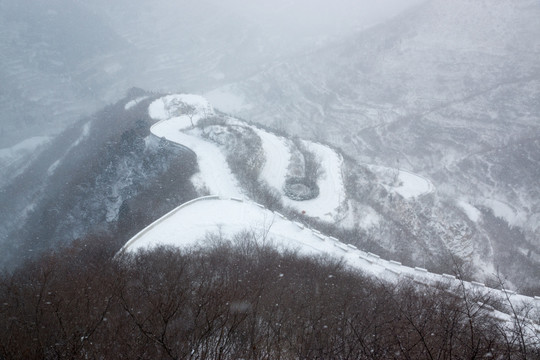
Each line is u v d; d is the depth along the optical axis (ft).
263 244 109.40
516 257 266.16
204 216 135.03
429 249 213.25
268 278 72.08
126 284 61.52
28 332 41.91
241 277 70.13
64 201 233.96
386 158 468.75
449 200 314.35
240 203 148.56
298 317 48.96
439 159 449.06
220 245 105.91
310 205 196.75
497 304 87.35
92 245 120.67
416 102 543.80
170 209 162.61
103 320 44.73
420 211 243.19
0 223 358.43
